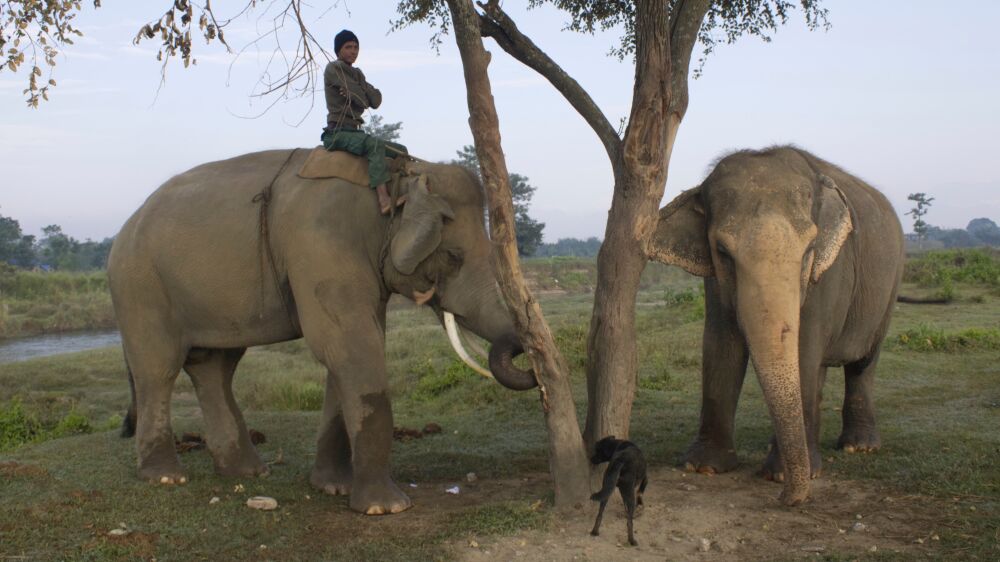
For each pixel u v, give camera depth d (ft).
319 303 17.53
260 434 24.85
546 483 19.38
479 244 18.29
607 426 17.34
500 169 15.62
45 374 57.47
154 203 19.97
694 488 18.39
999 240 478.18
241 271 18.74
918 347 38.78
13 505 16.46
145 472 19.27
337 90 18.71
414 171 18.44
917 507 16.57
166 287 19.49
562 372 16.67
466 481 19.97
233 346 19.52
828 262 17.38
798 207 17.02
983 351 37.93
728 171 18.06
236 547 14.88
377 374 17.52
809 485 17.21
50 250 236.22
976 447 21.20
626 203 17.33
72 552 14.24
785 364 15.88
